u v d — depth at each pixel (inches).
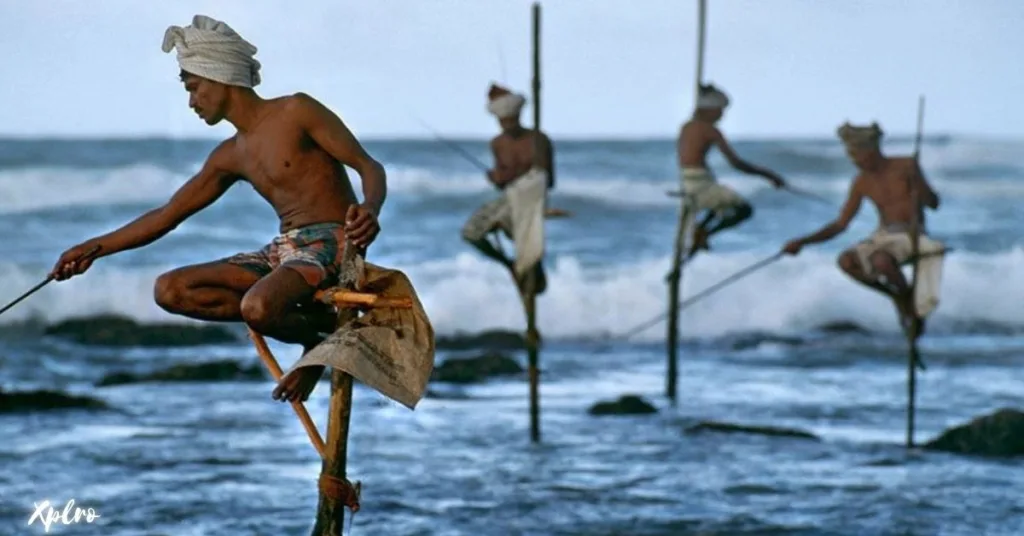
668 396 2079.2
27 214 3501.5
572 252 3432.6
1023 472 1551.4
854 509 1390.3
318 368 836.6
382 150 4079.7
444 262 3201.3
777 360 2474.2
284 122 869.8
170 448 1616.6
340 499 845.8
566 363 2464.3
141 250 3233.3
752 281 3110.2
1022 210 4033.0
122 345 2492.6
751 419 1888.5
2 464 1518.2
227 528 1296.8
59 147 3730.3
